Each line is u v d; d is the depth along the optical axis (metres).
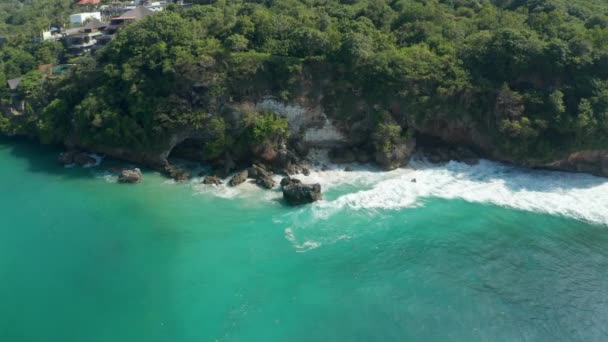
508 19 79.50
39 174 68.31
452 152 71.69
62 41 99.44
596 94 63.38
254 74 68.12
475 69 70.00
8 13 142.50
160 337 37.97
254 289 43.31
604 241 50.78
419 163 70.38
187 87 68.50
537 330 38.66
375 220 54.84
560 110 63.41
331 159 71.31
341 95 70.56
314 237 51.56
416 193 61.38
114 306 41.47
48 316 40.31
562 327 39.03
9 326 39.19
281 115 69.94
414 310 40.72
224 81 67.81
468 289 43.38
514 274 45.50
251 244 50.19
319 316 40.06
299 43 70.31
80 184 64.50
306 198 58.09
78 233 52.53
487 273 45.59
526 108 66.62
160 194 61.47
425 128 71.94
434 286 43.69
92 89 74.12
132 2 119.62
